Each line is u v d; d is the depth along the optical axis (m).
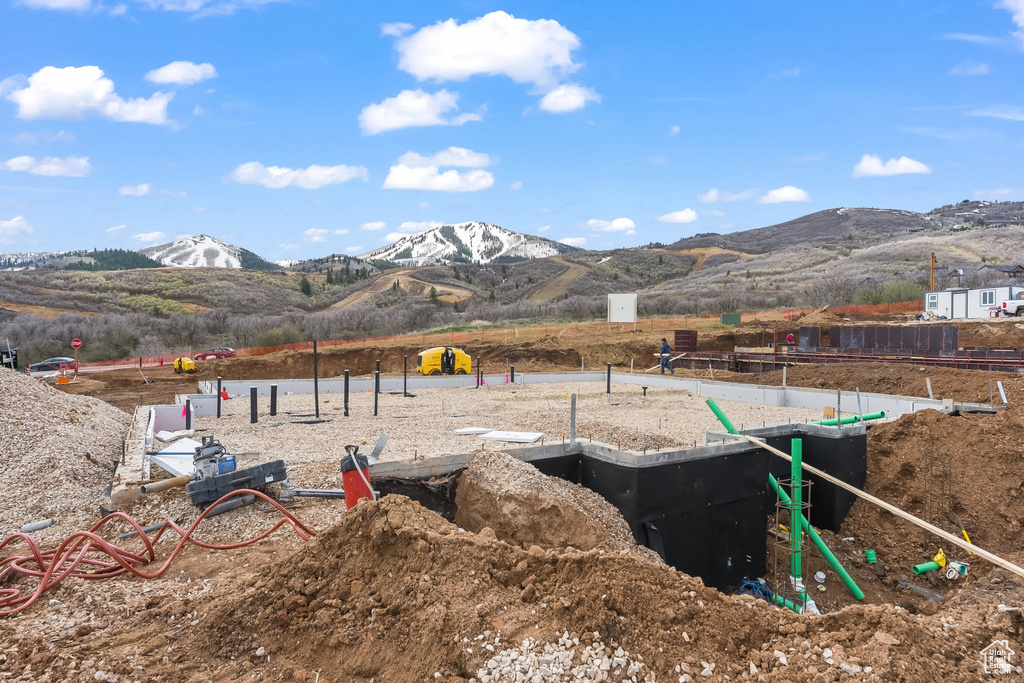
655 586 4.45
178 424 13.21
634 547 8.62
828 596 9.66
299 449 10.12
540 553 4.82
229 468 7.86
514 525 8.12
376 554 4.86
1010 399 14.68
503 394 18.41
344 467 7.50
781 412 15.02
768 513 11.36
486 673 3.95
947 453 11.41
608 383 18.50
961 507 10.65
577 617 4.26
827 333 34.91
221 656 4.27
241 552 6.24
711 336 34.16
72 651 4.16
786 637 4.21
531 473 9.05
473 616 4.30
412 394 18.28
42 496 7.65
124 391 24.55
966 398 16.03
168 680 3.93
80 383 26.48
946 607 7.77
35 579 5.61
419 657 4.15
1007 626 4.69
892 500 11.49
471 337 39.69
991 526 10.30
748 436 10.10
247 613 4.59
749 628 4.27
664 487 9.33
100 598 5.12
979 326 29.14
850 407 15.29
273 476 7.77
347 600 4.68
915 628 4.26
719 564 9.99
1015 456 10.91
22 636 4.41
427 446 10.13
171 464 8.47
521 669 3.94
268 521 7.13
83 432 10.82
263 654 4.28
